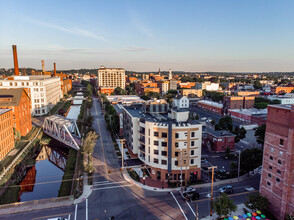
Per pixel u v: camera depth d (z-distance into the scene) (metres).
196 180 65.25
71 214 49.72
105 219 47.88
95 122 142.50
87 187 61.69
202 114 172.38
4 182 63.06
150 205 53.09
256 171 72.69
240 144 99.88
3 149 79.19
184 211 50.78
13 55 171.50
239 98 168.62
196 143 64.38
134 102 155.50
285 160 45.75
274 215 49.41
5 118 81.94
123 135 102.25
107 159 81.62
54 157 96.25
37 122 138.75
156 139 64.44
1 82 150.25
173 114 72.25
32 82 154.75
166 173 64.81
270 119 49.78
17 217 48.69
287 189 45.38
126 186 62.28
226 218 47.28
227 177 67.62
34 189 66.81
